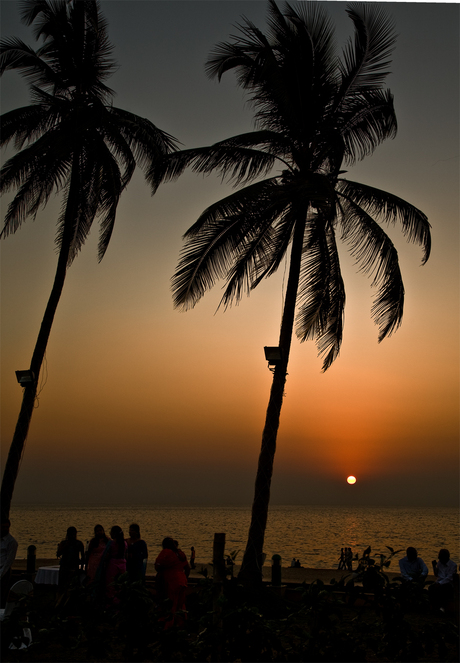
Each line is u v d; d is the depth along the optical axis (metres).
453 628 4.95
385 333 13.32
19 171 14.85
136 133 15.24
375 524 147.88
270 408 12.36
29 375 13.38
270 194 12.33
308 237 14.61
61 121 15.32
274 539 77.75
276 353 12.12
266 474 11.89
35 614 4.90
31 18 15.45
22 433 13.39
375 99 13.88
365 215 13.64
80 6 15.63
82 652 6.21
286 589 12.25
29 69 15.63
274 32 13.65
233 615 4.47
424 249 13.64
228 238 13.60
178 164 13.87
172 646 4.38
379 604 5.14
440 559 10.19
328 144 13.62
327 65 13.76
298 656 4.48
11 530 97.94
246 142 13.83
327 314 14.84
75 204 15.54
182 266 13.41
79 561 10.28
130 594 4.52
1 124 14.94
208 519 172.88
